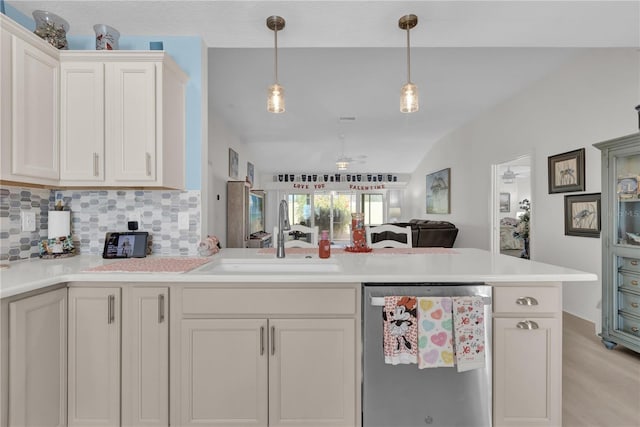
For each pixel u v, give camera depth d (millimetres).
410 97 2033
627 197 2529
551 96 3797
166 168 1949
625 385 2113
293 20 2098
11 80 1565
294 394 1535
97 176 1859
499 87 4250
